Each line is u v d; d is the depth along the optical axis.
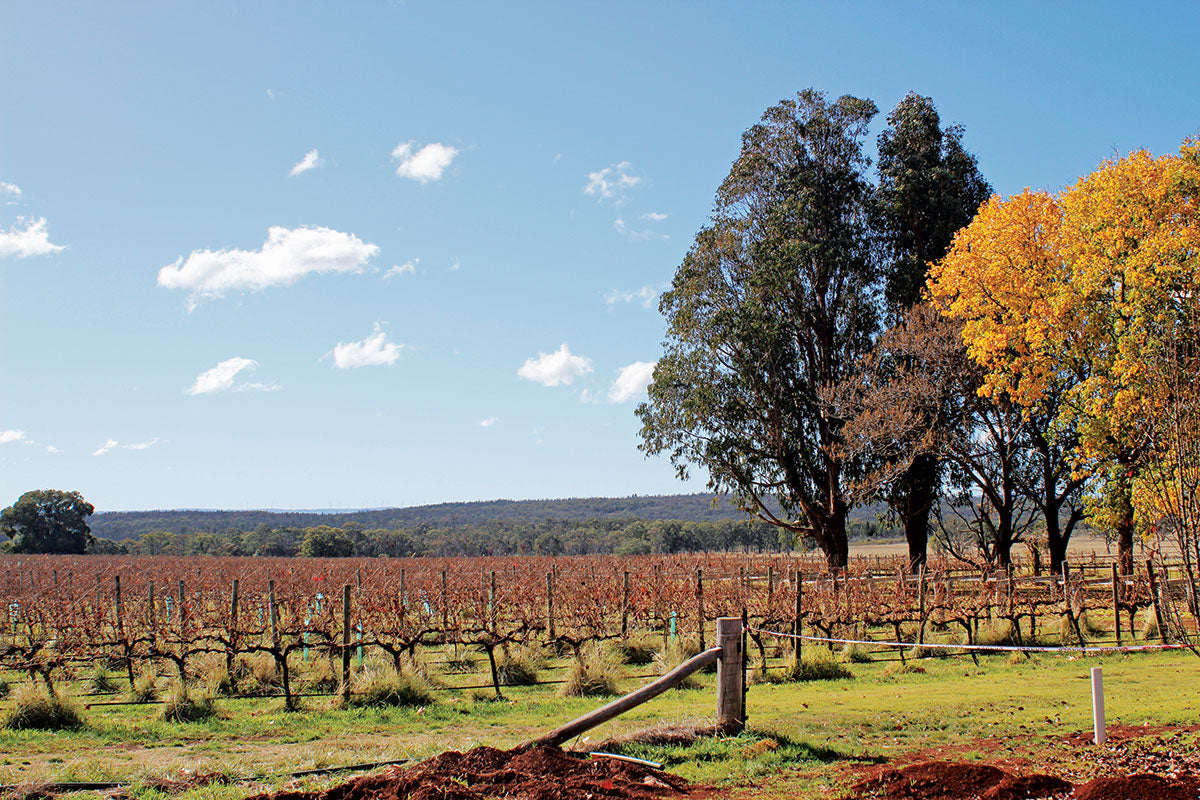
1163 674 13.44
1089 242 26.33
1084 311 26.67
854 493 34.12
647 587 24.38
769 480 37.53
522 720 11.94
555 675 16.80
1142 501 21.36
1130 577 21.59
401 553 107.12
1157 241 22.69
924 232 37.28
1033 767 7.57
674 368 36.94
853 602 20.41
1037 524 38.78
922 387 31.92
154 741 10.54
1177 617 9.12
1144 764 7.35
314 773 8.29
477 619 19.56
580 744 8.64
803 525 38.72
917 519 37.00
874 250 37.44
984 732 9.35
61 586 33.53
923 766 7.18
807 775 7.66
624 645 18.97
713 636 19.19
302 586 31.23
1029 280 28.64
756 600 20.95
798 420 36.75
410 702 13.43
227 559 67.00
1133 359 20.08
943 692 12.70
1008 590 21.06
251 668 15.63
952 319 32.09
